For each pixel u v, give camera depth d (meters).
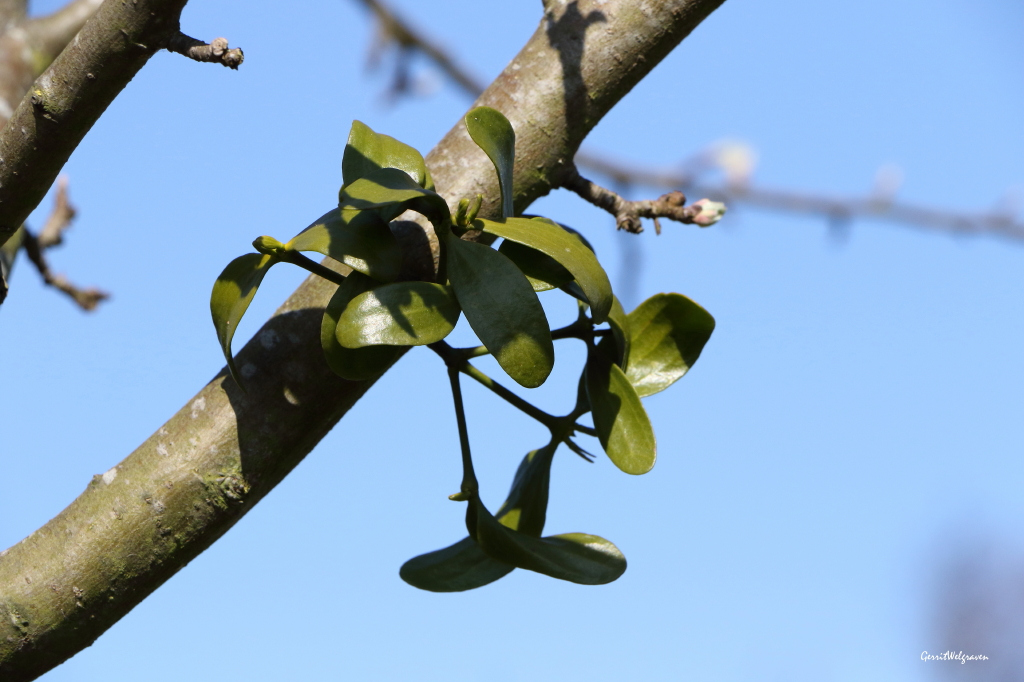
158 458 0.94
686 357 0.96
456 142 0.97
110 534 0.93
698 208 1.00
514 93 0.98
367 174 0.90
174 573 0.94
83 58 0.92
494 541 0.93
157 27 0.92
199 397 0.94
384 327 0.88
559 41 0.98
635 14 0.98
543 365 0.88
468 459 0.93
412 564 0.97
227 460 0.94
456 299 0.89
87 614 0.94
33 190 0.95
